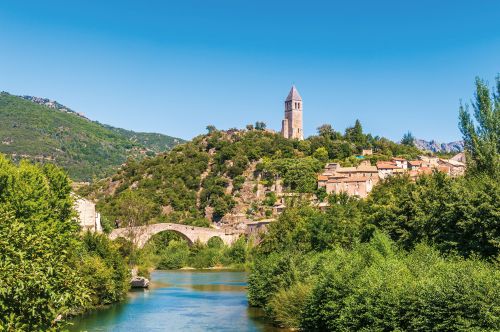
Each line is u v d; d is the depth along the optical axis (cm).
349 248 5769
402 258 4084
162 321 4969
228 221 18988
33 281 1639
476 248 3812
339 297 3547
